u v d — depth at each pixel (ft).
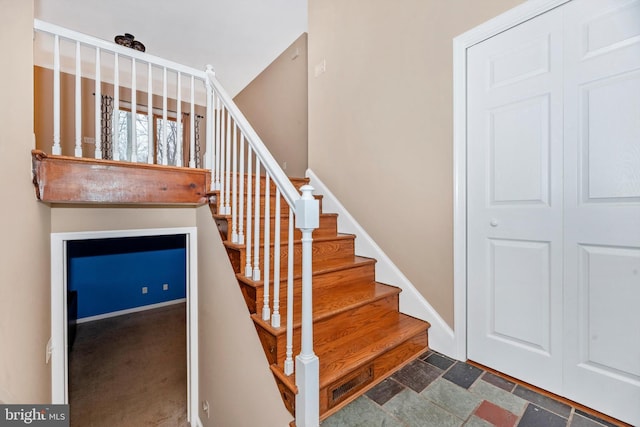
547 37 4.50
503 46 4.97
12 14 3.96
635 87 3.78
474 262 5.36
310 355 3.84
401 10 6.59
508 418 3.95
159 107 16.02
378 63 7.14
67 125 13.51
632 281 3.82
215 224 6.90
